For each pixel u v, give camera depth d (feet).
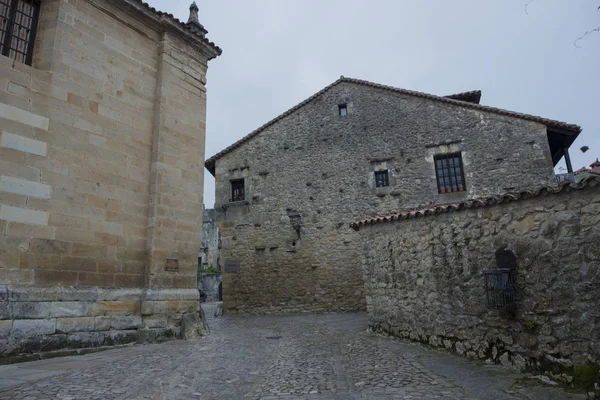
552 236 15.24
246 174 57.77
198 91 31.71
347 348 22.66
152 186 27.04
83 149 23.36
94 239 23.18
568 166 46.16
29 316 19.43
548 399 12.37
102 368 17.31
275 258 53.47
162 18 28.89
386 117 52.60
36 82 21.57
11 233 19.44
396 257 25.35
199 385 14.74
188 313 27.66
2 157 19.63
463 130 47.85
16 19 22.39
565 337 14.29
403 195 49.01
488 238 18.28
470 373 15.84
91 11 25.07
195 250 29.09
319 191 53.42
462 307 19.40
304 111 57.26
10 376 15.66
